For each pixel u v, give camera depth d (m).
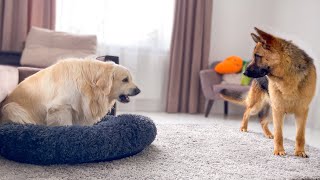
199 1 4.71
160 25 4.81
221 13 5.07
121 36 4.68
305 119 2.51
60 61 2.28
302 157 2.43
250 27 5.17
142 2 4.70
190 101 4.77
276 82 2.46
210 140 2.81
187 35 4.73
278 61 2.40
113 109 2.94
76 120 2.28
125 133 2.14
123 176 1.86
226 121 4.18
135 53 4.75
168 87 4.80
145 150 2.41
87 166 2.00
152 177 1.87
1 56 3.75
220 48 5.13
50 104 2.16
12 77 2.54
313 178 1.99
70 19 4.47
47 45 3.74
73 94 2.18
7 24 4.10
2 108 2.23
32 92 2.23
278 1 5.00
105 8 4.55
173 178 1.87
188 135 2.95
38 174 1.83
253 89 3.19
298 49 2.51
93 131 2.04
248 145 2.71
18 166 1.95
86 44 3.81
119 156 2.14
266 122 3.08
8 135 1.99
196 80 4.78
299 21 4.53
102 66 2.29
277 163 2.25
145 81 4.87
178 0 4.66
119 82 2.34
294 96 2.44
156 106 4.94
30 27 4.24
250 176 1.96
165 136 2.87
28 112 2.21
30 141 1.95
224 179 1.89
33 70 3.01
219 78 4.50
